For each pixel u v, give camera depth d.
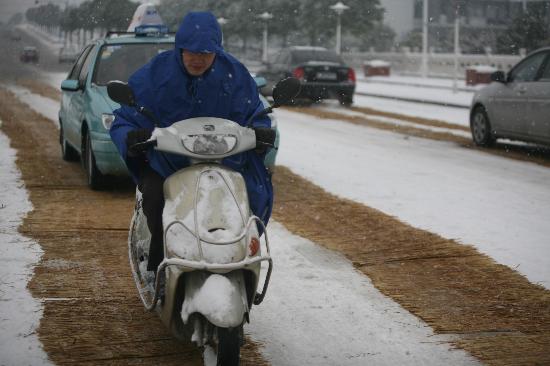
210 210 8.02
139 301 10.79
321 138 29.05
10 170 20.39
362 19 102.25
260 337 9.66
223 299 7.49
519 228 15.24
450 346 9.39
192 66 8.62
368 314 10.47
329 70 44.06
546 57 25.06
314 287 11.54
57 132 29.02
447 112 41.69
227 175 8.32
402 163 23.09
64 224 14.90
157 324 9.98
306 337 9.69
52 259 12.66
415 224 15.42
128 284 11.51
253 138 8.53
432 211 16.61
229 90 8.95
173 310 8.10
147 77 8.84
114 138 8.92
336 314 10.47
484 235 14.65
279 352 9.21
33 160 22.14
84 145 18.98
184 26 8.50
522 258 13.15
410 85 70.94
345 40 118.25
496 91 26.59
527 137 25.30
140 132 8.43
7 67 108.94
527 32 88.69
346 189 18.88
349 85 44.31
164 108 8.86
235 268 7.75
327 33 102.75
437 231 14.90
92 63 19.52
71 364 8.73
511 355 9.12
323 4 102.00
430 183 19.84
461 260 12.92
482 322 10.16
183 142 8.22
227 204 8.10
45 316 10.12
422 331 9.88
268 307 10.71
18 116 34.91
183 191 8.20
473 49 121.12
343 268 12.48
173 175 8.41
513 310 10.59
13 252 12.97
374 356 9.11
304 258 13.01
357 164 22.75
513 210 16.86
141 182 9.05
